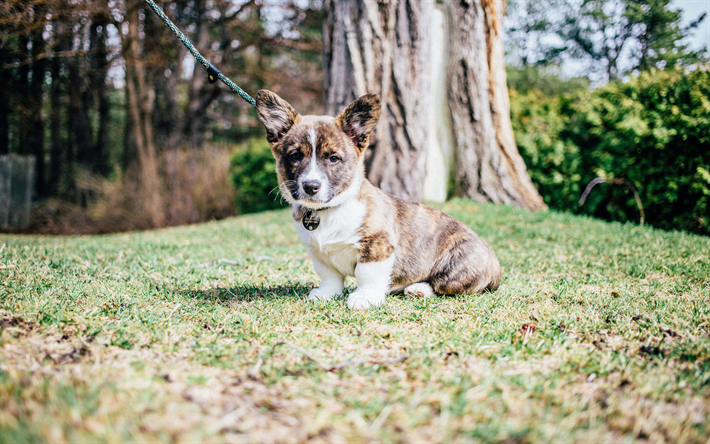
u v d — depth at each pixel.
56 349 0.66
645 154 1.65
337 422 0.54
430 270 0.93
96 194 3.07
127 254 1.23
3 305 0.78
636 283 0.98
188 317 0.78
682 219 1.60
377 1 1.61
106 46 2.52
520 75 3.71
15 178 2.73
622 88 1.78
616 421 0.55
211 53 3.39
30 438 0.48
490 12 1.75
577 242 1.32
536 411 0.56
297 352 0.68
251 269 1.10
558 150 1.87
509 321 0.78
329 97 1.73
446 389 0.60
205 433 0.51
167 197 2.75
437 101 1.81
